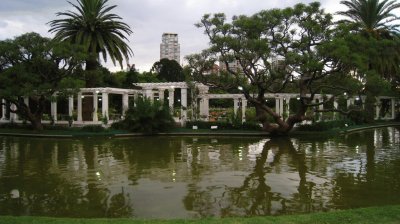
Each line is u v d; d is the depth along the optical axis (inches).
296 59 962.7
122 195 428.8
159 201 403.5
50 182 498.0
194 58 1136.2
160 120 1167.6
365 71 1002.7
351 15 1583.4
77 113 1499.8
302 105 1077.8
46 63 1147.9
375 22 1551.4
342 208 374.9
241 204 390.9
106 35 1523.1
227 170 576.7
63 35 1467.8
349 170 571.2
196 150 813.9
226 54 1069.8
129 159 689.6
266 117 1131.9
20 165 628.4
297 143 937.5
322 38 1037.2
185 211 367.9
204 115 1523.1
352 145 891.4
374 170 569.9
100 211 371.2
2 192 447.2
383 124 1599.4
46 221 277.7
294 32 1069.8
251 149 824.9
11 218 285.0
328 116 1612.9
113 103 1995.6
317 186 468.1
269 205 386.9
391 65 1563.7
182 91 1466.5
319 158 690.2
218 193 435.5
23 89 1079.6
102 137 1091.9
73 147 874.1
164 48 5255.9
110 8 1534.2
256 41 996.6
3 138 1089.4
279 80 1139.3
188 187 465.1
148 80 2329.0
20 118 1534.2
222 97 1674.5
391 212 293.1
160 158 700.0
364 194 428.1
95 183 490.3
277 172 558.9
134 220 281.9
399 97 1846.7
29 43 1144.2
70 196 426.6
